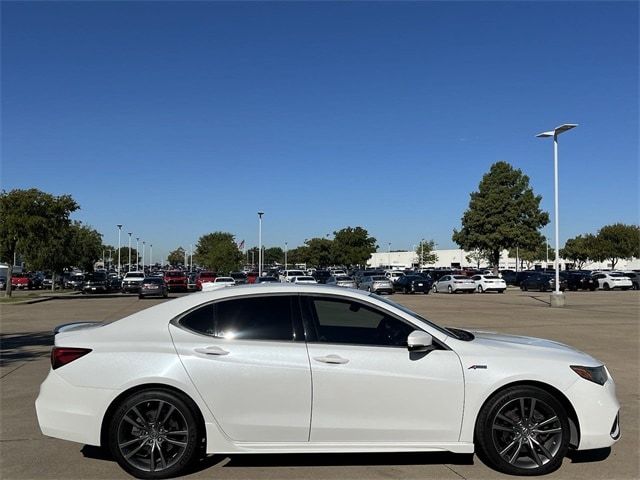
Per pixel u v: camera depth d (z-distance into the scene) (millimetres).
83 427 5039
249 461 5543
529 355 5277
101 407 5027
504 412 5176
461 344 5277
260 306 5316
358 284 47594
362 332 5289
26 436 6387
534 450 5152
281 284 5547
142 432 5086
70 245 48594
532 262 112250
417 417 5074
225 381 5027
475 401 5098
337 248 103250
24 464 5473
